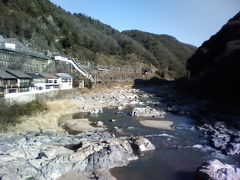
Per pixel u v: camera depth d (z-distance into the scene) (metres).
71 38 130.50
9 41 67.19
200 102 76.00
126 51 182.12
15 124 39.59
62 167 28.23
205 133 45.75
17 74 50.72
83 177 27.64
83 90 87.44
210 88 80.56
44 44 103.19
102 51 163.12
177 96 94.31
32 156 29.44
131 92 106.81
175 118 59.28
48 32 116.25
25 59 67.19
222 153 36.25
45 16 126.44
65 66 92.81
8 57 58.78
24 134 37.00
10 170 25.53
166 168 31.14
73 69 97.31
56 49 112.62
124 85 126.38
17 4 106.81
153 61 190.50
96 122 50.75
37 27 105.12
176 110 67.25
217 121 53.34
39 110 49.00
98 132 43.50
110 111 64.12
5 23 84.94
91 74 114.62
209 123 52.75
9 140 33.28
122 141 35.81
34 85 57.34
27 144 32.88
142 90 116.19
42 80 61.56
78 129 45.03
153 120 55.91
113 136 40.91
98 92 93.94
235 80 70.00
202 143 40.62
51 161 28.64
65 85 75.56
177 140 41.75
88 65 119.75
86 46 150.12
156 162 32.62
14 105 44.50
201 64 115.38
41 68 77.25
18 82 49.81
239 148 36.47
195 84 94.25
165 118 58.84
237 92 66.75
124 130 46.53
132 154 33.88
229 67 77.69
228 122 52.09
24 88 52.34
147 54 195.88
